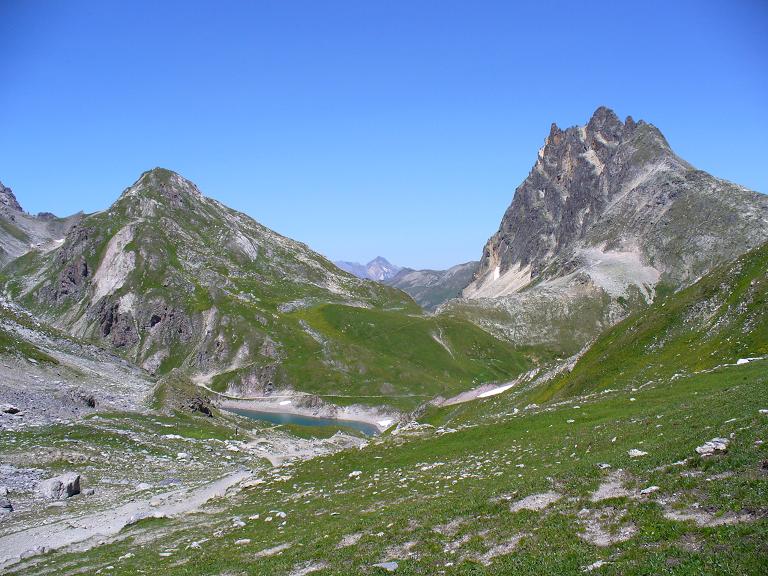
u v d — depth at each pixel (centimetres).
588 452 4100
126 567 3416
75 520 4903
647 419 4494
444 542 2850
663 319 9094
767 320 7225
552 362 11475
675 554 2150
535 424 5806
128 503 5588
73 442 7525
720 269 9306
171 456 8094
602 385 8406
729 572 1927
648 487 2870
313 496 5016
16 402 8612
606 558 2272
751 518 2261
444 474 4719
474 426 6506
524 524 2834
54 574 3438
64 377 11388
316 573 2725
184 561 3388
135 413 10200
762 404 3662
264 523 4184
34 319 14975
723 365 6469
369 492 4678
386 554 2838
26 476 6078
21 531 4584
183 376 12781
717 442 3056
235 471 7606
